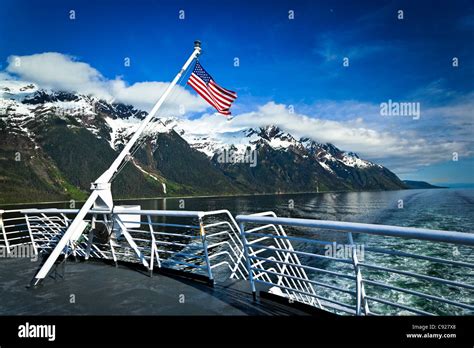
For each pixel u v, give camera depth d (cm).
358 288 336
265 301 457
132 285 553
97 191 632
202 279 555
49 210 777
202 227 525
